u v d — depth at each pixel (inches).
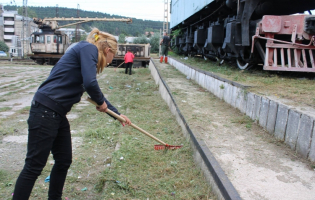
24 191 84.6
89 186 118.3
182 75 394.3
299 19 235.9
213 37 389.1
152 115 227.1
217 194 98.7
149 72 644.1
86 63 84.4
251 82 206.8
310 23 222.2
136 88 385.1
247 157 122.3
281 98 157.5
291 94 167.2
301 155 123.6
